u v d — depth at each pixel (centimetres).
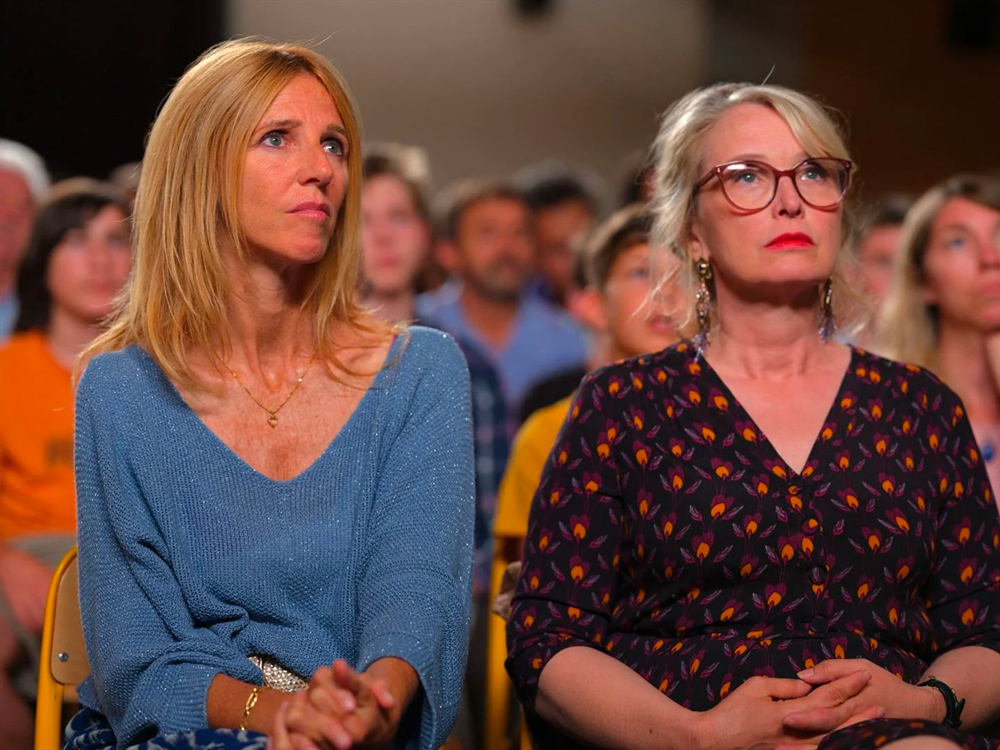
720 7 879
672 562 273
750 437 277
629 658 272
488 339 596
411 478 273
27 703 387
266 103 268
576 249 530
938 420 285
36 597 398
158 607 263
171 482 267
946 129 892
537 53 869
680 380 286
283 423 276
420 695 247
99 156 749
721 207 282
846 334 309
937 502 279
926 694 253
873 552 271
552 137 873
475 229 594
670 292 307
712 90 301
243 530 266
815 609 268
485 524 524
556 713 267
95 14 741
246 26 799
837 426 279
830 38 886
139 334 278
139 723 250
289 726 223
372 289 575
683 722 249
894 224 526
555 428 377
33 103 742
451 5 857
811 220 278
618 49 878
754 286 281
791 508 270
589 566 277
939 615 281
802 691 246
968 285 381
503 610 298
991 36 879
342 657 269
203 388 274
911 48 888
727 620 269
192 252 272
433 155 869
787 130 284
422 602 256
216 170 269
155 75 751
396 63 855
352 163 283
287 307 280
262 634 263
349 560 268
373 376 281
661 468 277
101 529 269
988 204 384
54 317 461
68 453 451
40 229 462
